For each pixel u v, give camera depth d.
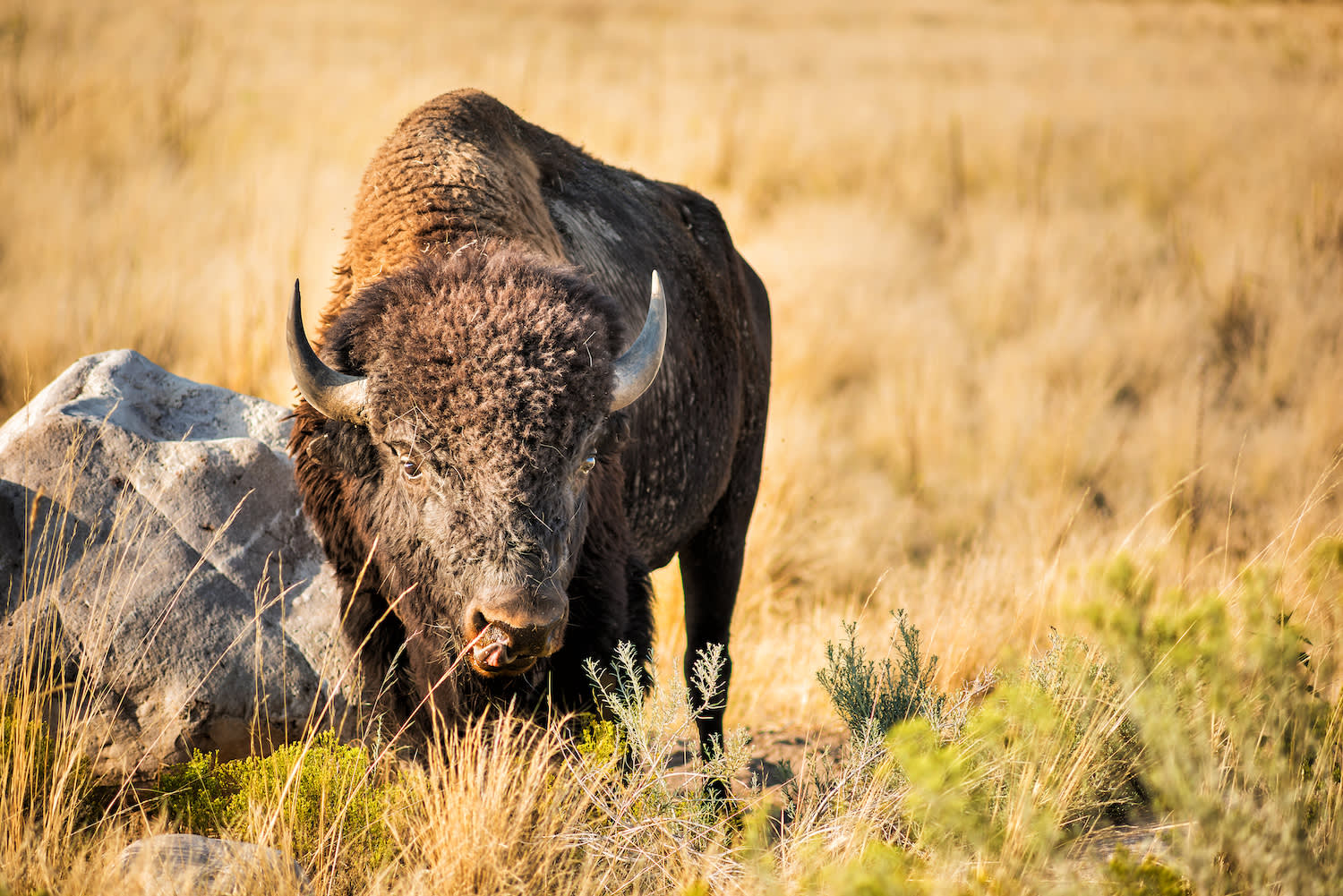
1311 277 44.59
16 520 15.01
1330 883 10.47
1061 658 14.25
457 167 14.70
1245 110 81.44
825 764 15.47
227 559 15.55
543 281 12.20
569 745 13.12
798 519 28.61
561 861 12.05
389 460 12.50
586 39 127.12
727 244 21.38
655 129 76.25
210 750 14.84
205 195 50.47
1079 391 38.25
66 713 14.29
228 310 36.78
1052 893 10.23
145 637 14.73
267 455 16.22
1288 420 34.12
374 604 13.93
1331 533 17.11
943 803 11.14
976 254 54.44
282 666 15.09
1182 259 50.66
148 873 11.04
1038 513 28.00
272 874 11.30
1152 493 30.44
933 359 41.22
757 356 21.33
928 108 87.81
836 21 161.12
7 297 37.19
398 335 11.73
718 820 13.34
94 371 16.86
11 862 11.69
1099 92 94.94
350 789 13.10
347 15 139.00
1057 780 12.69
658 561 18.39
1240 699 12.27
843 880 9.98
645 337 12.71
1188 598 14.75
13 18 90.81
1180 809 11.48
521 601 10.98
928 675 16.11
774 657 22.22
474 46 112.69
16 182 49.72
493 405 11.21
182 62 82.19
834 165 70.81
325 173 56.56
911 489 32.94
